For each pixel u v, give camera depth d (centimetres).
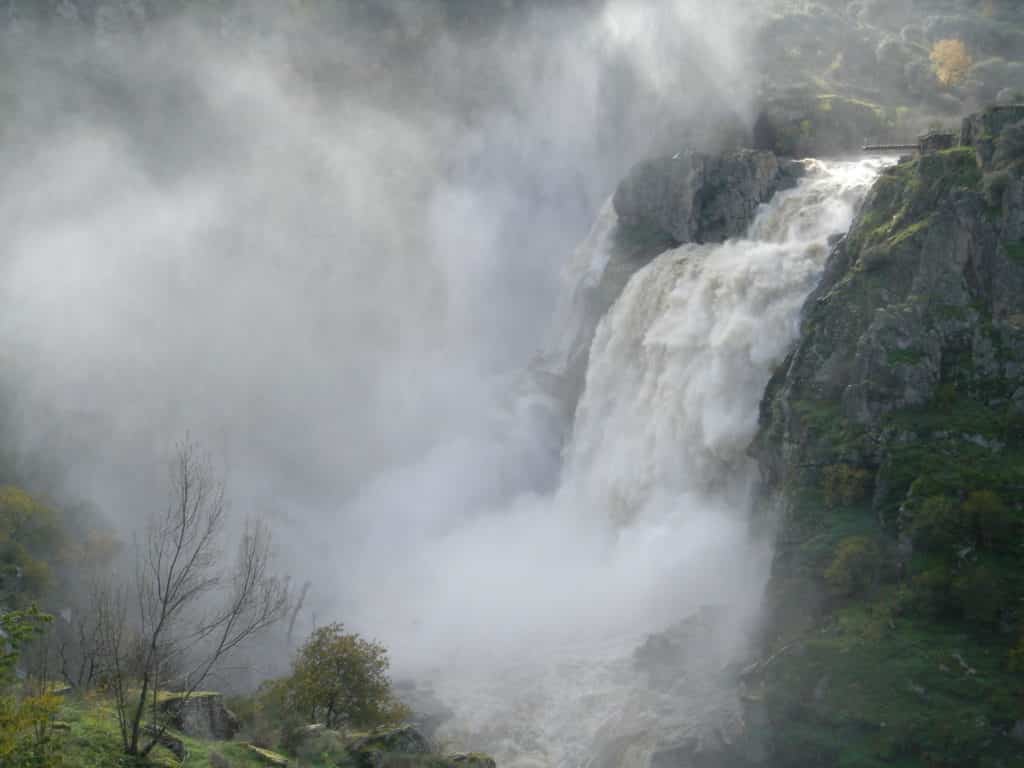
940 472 6781
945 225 7844
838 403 7788
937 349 7544
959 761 5375
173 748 3816
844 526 6956
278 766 4075
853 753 5594
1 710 3347
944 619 6138
